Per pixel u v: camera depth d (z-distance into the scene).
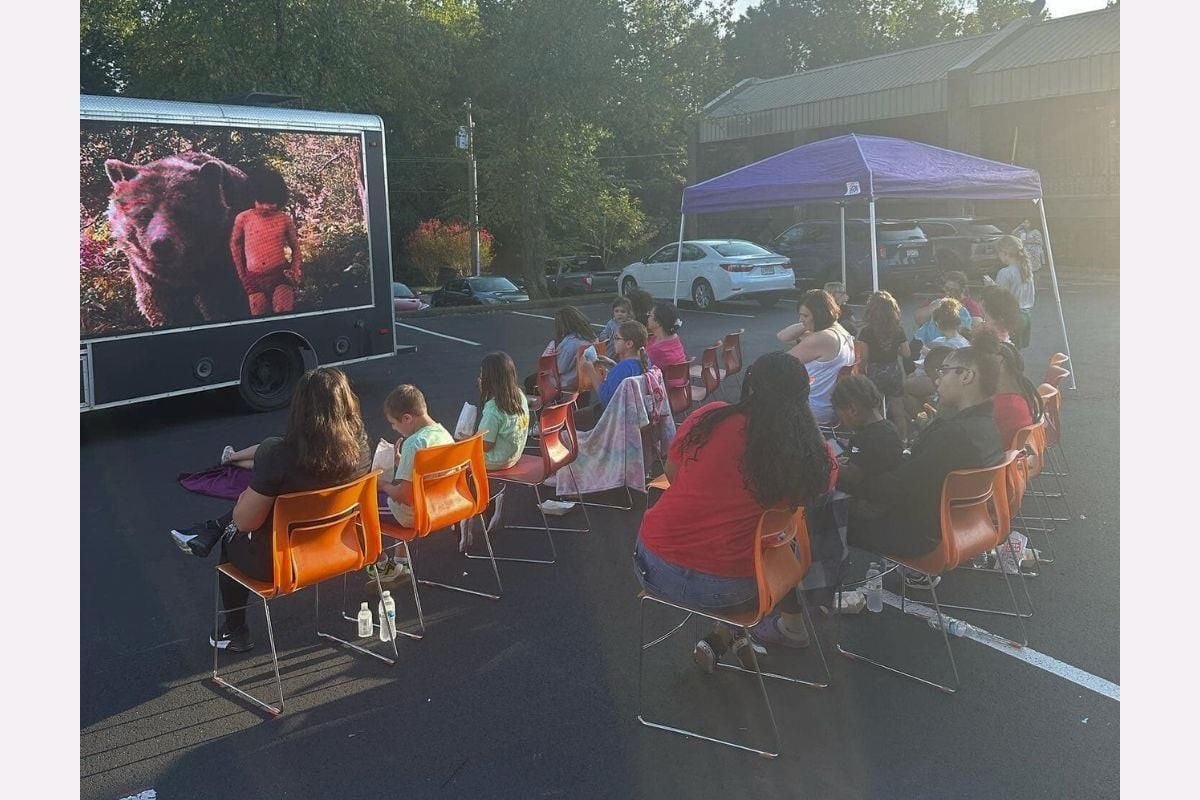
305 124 10.34
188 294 9.53
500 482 7.19
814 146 10.27
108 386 8.98
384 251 11.23
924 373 7.88
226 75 18.97
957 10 56.94
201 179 9.52
